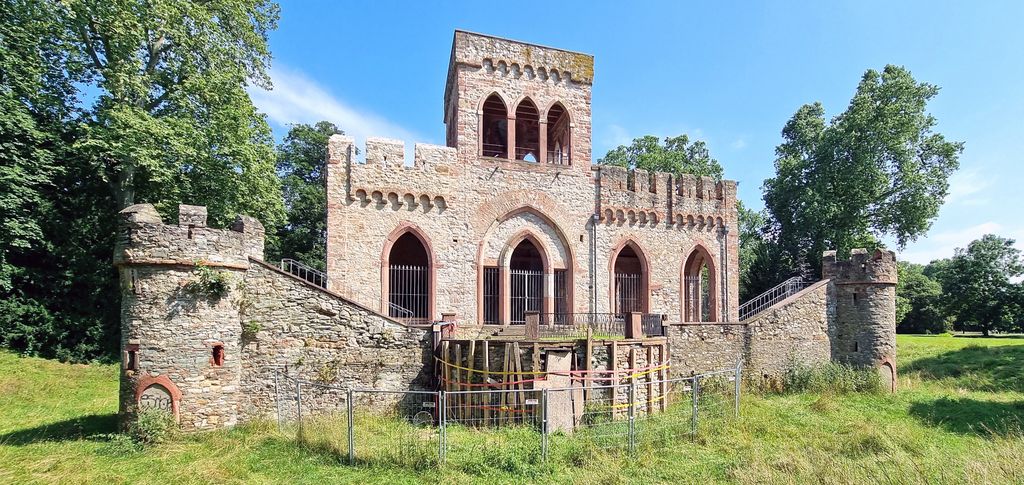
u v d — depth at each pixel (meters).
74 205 23.64
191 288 13.79
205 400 13.81
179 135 22.41
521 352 15.18
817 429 14.73
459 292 22.11
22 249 21.88
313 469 11.09
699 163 46.44
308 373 15.84
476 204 22.72
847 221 37.38
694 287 29.53
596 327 20.36
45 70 21.89
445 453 11.51
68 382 19.89
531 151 30.08
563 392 14.72
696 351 20.55
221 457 11.80
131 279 13.47
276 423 14.54
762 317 21.67
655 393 16.98
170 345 13.49
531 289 25.64
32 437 13.43
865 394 20.50
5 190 20.22
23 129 20.77
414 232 21.77
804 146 42.91
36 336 21.97
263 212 26.69
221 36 24.55
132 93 22.41
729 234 27.02
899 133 35.53
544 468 11.04
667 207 25.95
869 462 11.38
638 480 10.46
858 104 36.72
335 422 13.98
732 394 19.28
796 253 40.56
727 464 11.38
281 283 15.77
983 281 57.34
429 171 22.12
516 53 23.86
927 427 15.69
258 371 15.37
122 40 21.09
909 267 73.00
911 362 30.28
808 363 22.25
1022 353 28.95
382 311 20.84
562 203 24.08
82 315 23.31
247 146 24.30
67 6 20.48
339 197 20.70
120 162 22.34
